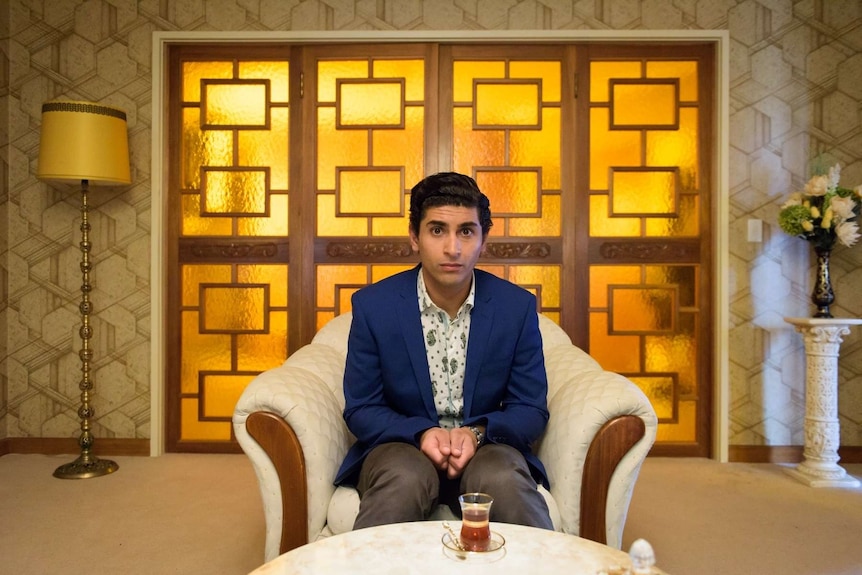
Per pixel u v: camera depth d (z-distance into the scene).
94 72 3.14
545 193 3.21
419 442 1.36
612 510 1.38
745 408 3.12
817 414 2.80
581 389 1.50
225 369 3.24
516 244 3.22
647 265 3.21
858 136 3.09
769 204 3.12
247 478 2.80
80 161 2.73
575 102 3.20
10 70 3.15
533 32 3.12
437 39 3.15
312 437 1.37
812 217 2.79
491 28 3.14
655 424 1.40
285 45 3.22
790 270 3.12
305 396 1.43
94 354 3.16
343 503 1.34
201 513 2.35
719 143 3.13
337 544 0.97
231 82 3.23
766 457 3.11
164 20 3.14
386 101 3.22
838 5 3.10
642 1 3.12
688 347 3.22
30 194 3.15
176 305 3.24
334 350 1.89
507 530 1.04
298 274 3.22
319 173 3.24
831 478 2.72
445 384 1.51
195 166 3.24
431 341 1.51
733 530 2.20
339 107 3.22
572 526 1.39
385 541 0.98
